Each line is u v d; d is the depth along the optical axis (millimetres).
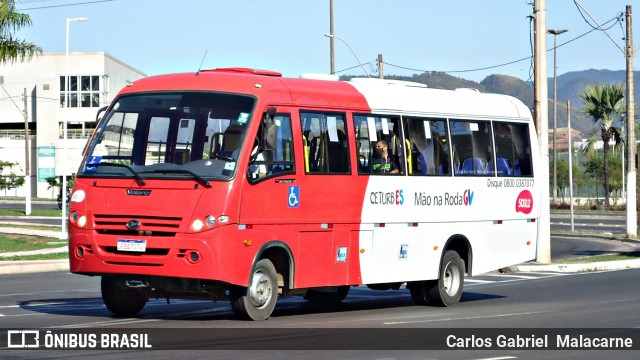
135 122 15312
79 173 15195
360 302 19812
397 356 11977
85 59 103125
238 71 16250
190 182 14539
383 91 17656
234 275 14633
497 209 19859
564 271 29812
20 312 16703
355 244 16703
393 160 17531
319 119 16156
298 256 15672
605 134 83438
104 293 15867
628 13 46719
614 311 17844
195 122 15023
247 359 11492
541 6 30344
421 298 18828
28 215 60094
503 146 20188
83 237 14891
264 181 15055
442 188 18516
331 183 16219
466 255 19328
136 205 14641
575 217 72375
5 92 105188
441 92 19094
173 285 14711
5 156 107375
